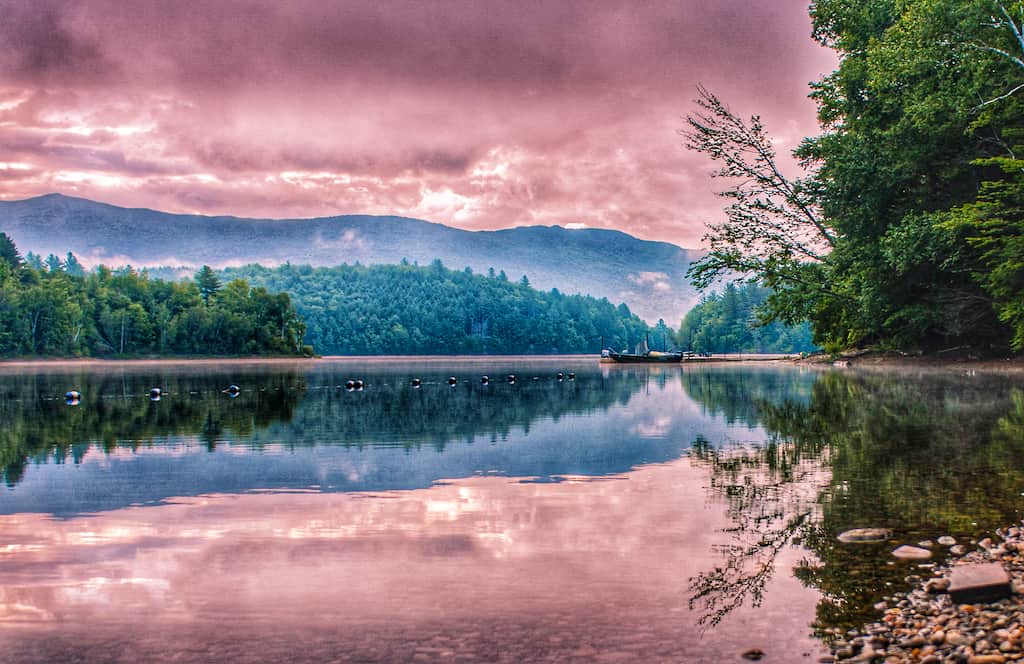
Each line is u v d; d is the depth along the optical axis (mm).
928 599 7941
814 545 10023
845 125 48125
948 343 55688
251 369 103938
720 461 16969
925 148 41250
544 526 11195
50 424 26016
